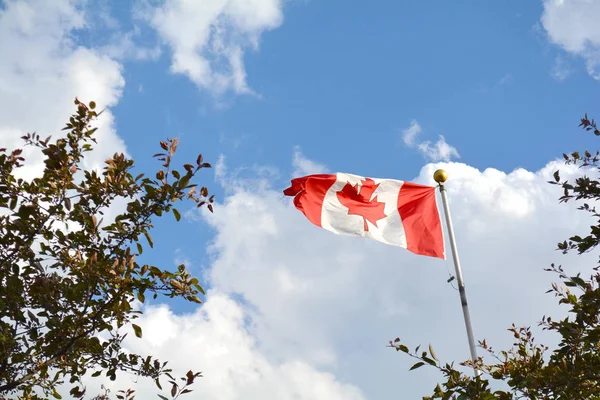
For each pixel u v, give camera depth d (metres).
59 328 6.67
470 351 10.52
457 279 11.64
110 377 7.18
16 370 6.69
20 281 6.72
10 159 7.25
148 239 7.21
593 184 6.82
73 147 7.53
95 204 7.51
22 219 6.95
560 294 8.00
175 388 6.47
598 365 6.41
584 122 7.24
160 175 7.03
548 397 7.14
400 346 6.74
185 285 6.96
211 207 7.20
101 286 6.93
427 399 7.00
